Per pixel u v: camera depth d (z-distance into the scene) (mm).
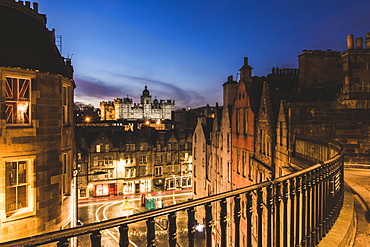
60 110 13867
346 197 8000
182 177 55031
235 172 24141
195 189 39219
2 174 11359
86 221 35531
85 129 50031
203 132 35656
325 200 5816
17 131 11773
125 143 49719
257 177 18797
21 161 12219
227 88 26391
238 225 3998
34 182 12328
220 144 28781
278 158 15164
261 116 18312
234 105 24703
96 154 47250
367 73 19969
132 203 44656
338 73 23047
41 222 12539
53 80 13336
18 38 12250
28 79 12383
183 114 71438
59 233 2602
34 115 12391
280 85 24453
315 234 5312
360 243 5488
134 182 50188
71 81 15625
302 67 22906
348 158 15344
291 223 4945
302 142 12219
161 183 52688
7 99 11789
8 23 12258
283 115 14414
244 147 21938
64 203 14477
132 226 33844
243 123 22297
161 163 52938
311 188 5410
